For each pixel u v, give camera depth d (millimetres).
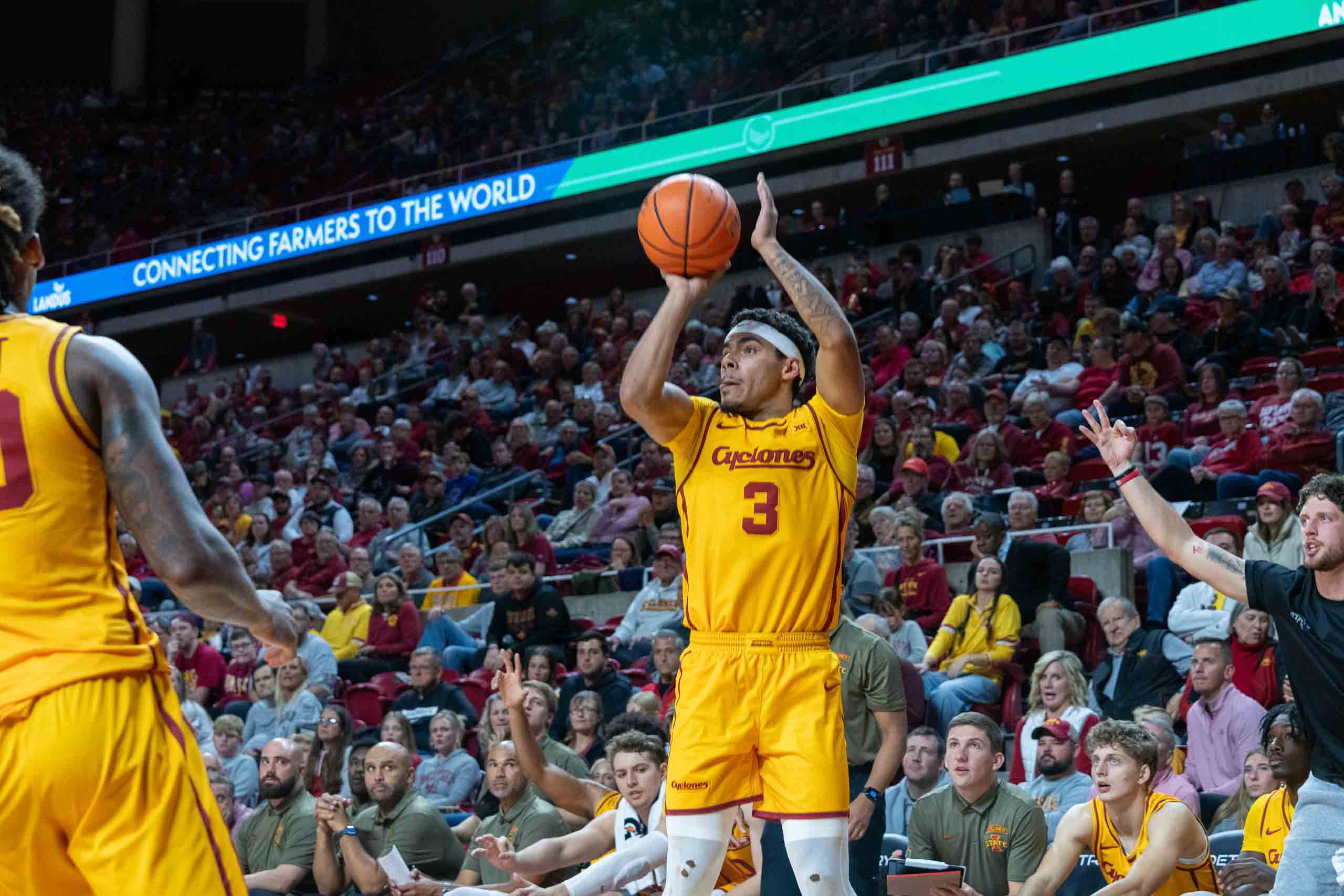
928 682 10891
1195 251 19312
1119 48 21469
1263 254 18625
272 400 28656
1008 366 18328
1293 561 10844
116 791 2850
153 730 2932
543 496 19391
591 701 10359
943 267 21797
